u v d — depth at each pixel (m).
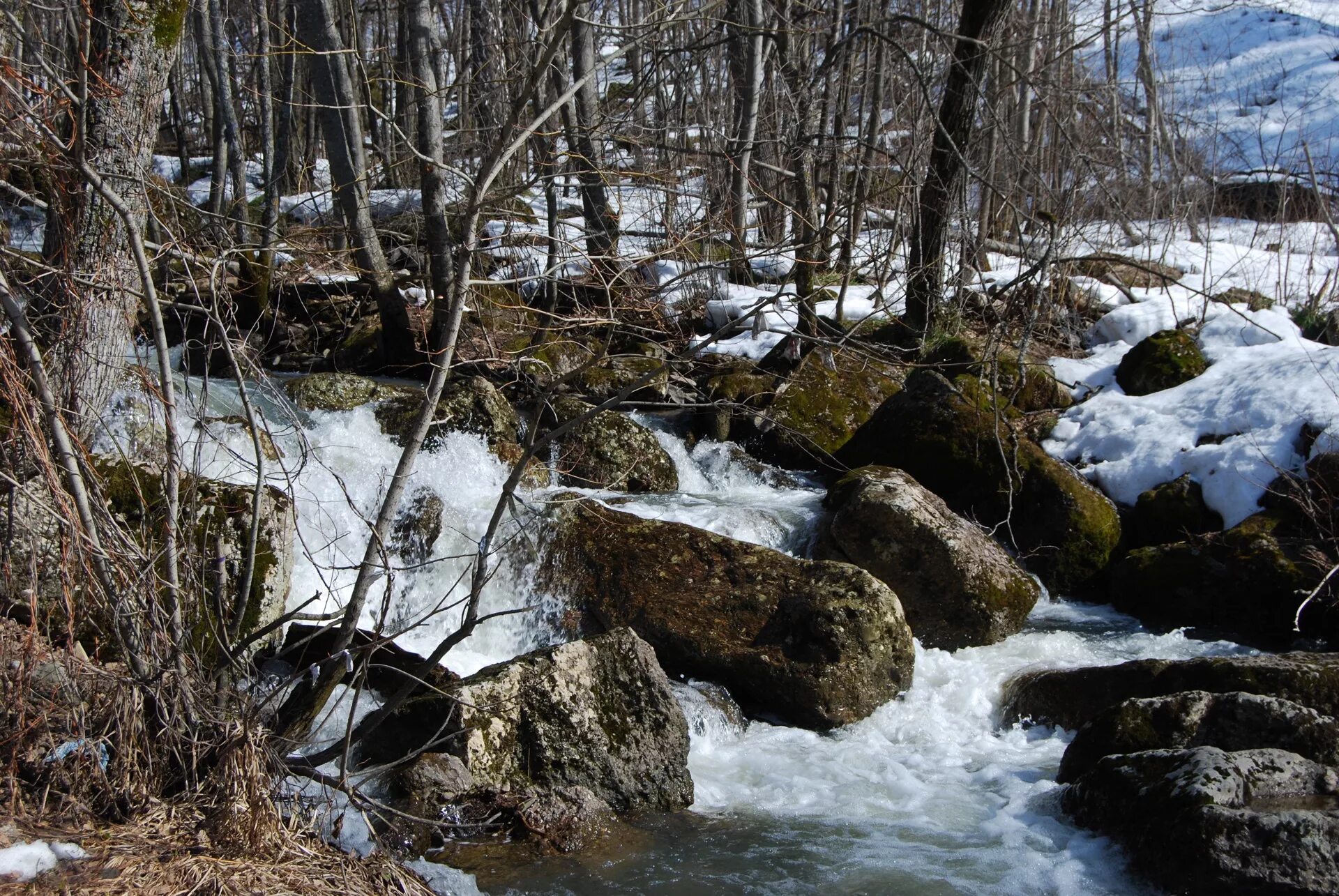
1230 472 9.43
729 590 7.54
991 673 7.67
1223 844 4.79
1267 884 4.67
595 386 11.24
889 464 10.30
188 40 22.73
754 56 12.19
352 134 11.43
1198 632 8.61
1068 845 5.38
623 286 7.11
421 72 10.14
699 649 7.24
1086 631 8.70
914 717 7.16
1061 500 9.52
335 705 4.82
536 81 4.75
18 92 4.39
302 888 4.05
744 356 12.15
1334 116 23.17
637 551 7.85
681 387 11.56
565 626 7.68
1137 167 16.70
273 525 6.40
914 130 11.73
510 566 7.96
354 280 13.31
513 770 5.57
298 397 9.70
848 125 14.98
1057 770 6.37
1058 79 12.91
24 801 4.14
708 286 12.27
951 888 5.02
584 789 5.50
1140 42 18.56
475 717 5.54
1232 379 10.52
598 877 4.96
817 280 11.73
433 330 10.88
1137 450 10.23
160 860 3.98
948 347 11.44
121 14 5.64
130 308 5.72
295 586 7.54
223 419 5.68
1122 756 5.58
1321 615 8.18
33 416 4.25
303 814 4.54
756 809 5.86
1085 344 12.66
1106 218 14.45
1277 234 17.28
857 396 11.37
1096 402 11.05
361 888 4.20
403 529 8.22
